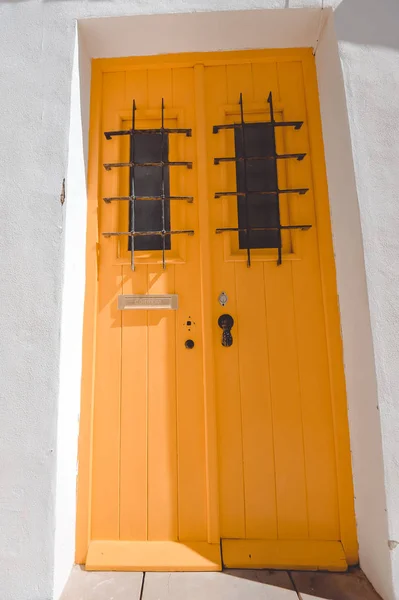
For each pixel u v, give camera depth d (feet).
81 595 4.85
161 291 6.23
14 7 6.00
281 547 5.46
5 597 4.64
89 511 5.60
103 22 5.98
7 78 5.77
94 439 5.87
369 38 5.71
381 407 4.81
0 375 5.09
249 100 6.70
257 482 5.73
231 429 5.86
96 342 6.11
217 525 5.54
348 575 5.18
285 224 6.39
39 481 4.87
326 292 6.07
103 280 6.27
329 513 5.64
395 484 4.66
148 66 6.76
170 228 6.47
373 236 5.18
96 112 6.61
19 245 5.37
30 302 5.25
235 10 5.83
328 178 6.31
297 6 5.82
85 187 6.32
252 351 6.05
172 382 5.99
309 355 6.03
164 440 5.86
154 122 6.78
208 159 6.55
